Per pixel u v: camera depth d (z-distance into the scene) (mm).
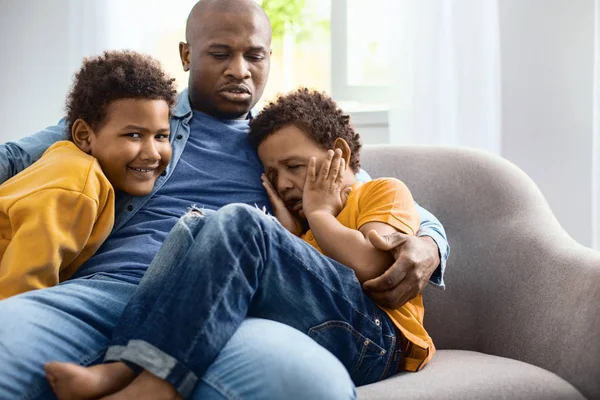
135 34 2600
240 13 1558
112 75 1347
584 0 2270
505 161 1697
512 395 1165
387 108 2580
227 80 1555
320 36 2725
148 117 1355
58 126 1505
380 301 1251
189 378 1005
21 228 1219
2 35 2750
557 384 1226
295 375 1002
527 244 1493
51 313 1128
